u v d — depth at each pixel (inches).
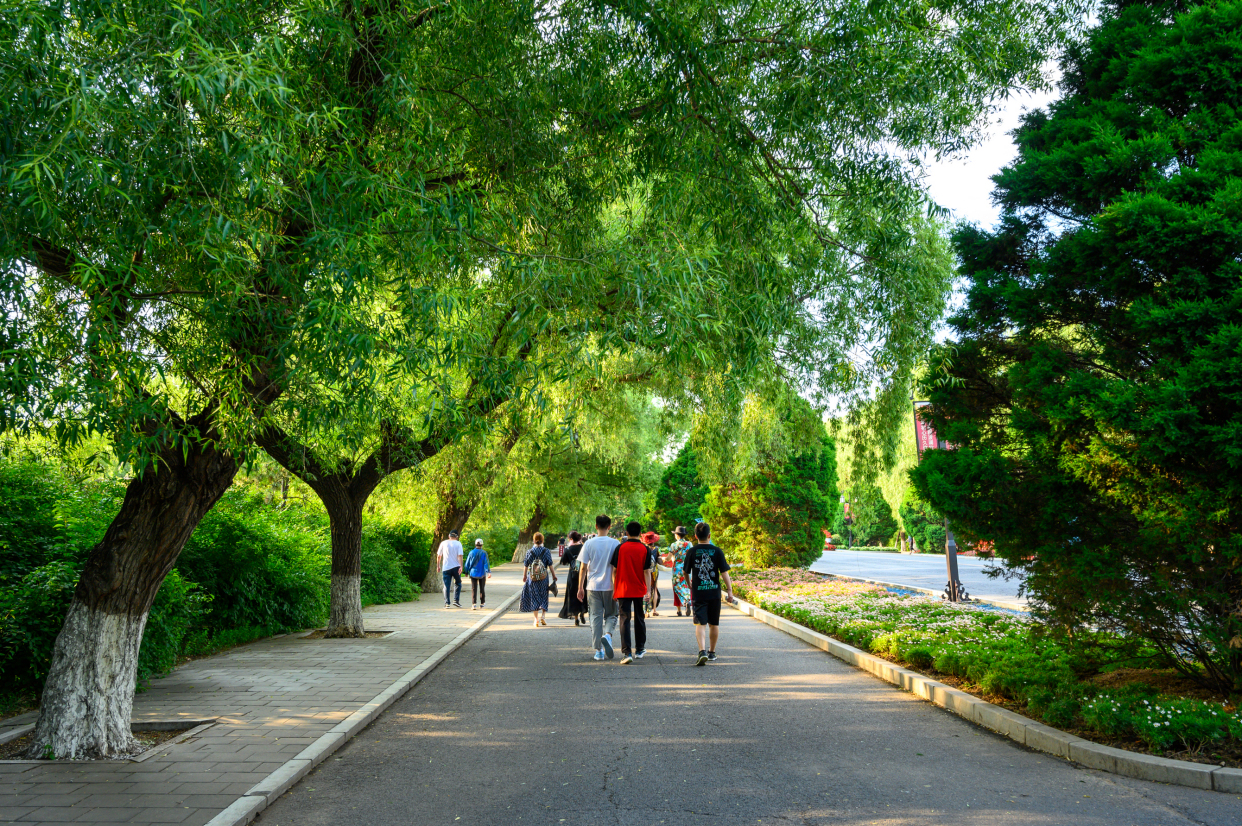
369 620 650.2
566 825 176.4
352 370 198.8
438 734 267.9
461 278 277.1
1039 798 189.8
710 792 199.0
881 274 358.6
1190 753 208.8
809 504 1150.3
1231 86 252.8
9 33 151.3
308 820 182.2
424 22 274.5
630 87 292.2
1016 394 271.7
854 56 277.3
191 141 169.2
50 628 301.9
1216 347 215.8
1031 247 296.5
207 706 300.2
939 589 903.7
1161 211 226.7
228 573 503.5
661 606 815.1
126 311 191.8
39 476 386.0
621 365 589.0
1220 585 245.8
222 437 224.2
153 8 166.2
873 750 239.0
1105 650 275.9
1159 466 235.1
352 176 190.5
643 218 340.2
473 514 1019.9
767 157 303.4
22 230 162.9
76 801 187.8
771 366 429.4
